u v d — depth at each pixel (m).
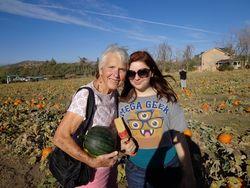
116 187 1.15
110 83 1.01
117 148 1.08
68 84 11.56
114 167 1.11
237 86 6.96
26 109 4.28
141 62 1.09
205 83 8.28
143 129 1.10
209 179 1.68
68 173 0.97
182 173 1.15
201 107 4.02
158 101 1.11
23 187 1.88
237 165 1.77
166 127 1.11
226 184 1.63
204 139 2.31
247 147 2.38
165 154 1.11
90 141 0.99
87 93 0.98
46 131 2.66
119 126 1.04
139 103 1.11
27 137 2.57
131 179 1.15
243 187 1.62
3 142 2.67
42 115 3.57
